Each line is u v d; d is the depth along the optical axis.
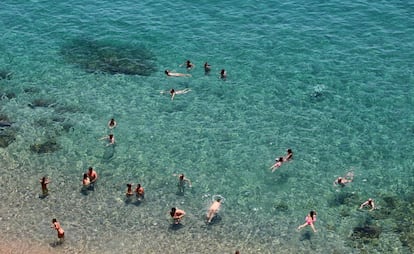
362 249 29.55
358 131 37.78
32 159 35.06
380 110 39.62
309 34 48.31
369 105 40.09
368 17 50.53
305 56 45.59
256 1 53.50
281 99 40.88
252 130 37.94
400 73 43.34
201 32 49.06
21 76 43.19
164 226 30.80
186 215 31.48
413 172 34.50
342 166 34.97
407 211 31.78
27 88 41.81
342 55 45.59
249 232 30.61
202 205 32.22
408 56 45.31
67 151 35.78
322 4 52.75
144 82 42.78
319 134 37.56
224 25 49.94
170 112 39.59
